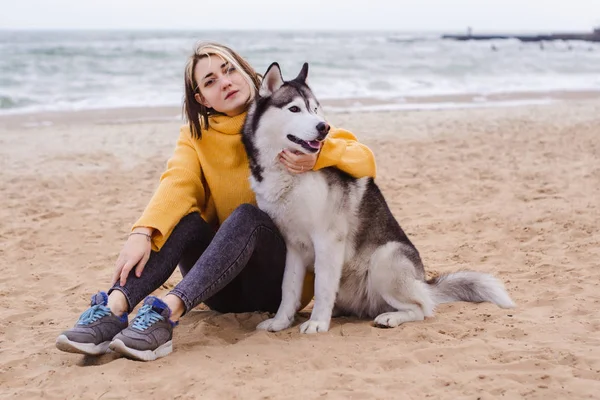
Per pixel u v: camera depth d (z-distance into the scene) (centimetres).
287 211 329
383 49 4269
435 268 468
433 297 371
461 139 1073
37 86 1908
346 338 322
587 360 279
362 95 1808
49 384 275
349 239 349
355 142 364
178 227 329
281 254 343
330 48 4128
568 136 1077
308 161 317
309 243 341
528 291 403
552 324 335
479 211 633
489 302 381
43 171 866
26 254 532
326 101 1644
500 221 592
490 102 1662
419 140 1070
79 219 646
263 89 331
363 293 365
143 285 314
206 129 346
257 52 3522
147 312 300
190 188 341
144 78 2173
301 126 313
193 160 351
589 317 346
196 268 310
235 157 346
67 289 444
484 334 325
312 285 376
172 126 1247
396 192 732
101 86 1950
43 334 350
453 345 308
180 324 363
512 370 276
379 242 355
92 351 293
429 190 739
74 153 982
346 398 251
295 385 265
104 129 1205
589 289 397
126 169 882
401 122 1268
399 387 260
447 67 2842
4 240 572
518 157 912
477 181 775
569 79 2427
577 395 247
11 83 1958
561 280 418
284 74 2356
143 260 313
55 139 1096
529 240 528
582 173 787
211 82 339
